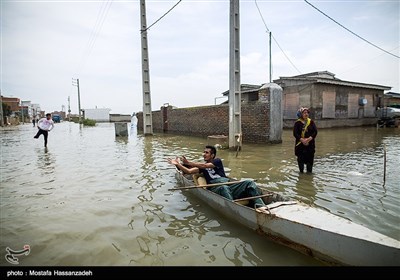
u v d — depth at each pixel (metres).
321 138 15.98
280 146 13.00
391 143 13.62
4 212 5.21
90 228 4.48
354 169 8.02
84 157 11.40
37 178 7.79
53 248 3.87
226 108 16.83
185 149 13.53
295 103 23.00
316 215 3.77
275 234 3.85
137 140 18.78
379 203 5.23
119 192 6.36
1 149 14.24
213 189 5.37
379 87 26.03
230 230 4.33
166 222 4.66
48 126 14.57
